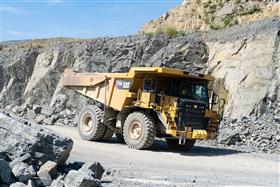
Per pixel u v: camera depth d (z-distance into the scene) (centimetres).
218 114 1698
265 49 2644
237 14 3472
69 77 2038
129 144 1672
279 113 2342
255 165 1395
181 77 1672
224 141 1956
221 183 1023
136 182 972
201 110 1642
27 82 4503
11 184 778
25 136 944
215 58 2981
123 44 3428
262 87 2512
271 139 1867
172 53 3123
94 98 1902
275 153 1750
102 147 1645
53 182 822
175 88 1662
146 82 1670
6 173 792
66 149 957
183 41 3170
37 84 4188
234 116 2527
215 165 1354
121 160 1347
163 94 1619
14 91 4491
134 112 1681
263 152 1769
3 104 4478
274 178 1151
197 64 3045
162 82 1658
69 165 996
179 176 1100
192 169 1246
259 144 1873
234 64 2798
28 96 4228
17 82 4556
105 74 1850
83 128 1900
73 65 3869
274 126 1952
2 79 4728
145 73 1683
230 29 3070
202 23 3709
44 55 4425
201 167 1297
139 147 1636
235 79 2711
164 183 980
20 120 1000
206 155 1589
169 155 1530
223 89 2761
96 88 1902
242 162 1449
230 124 2109
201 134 1582
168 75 1647
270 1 3378
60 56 4128
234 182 1048
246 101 2531
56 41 4856
